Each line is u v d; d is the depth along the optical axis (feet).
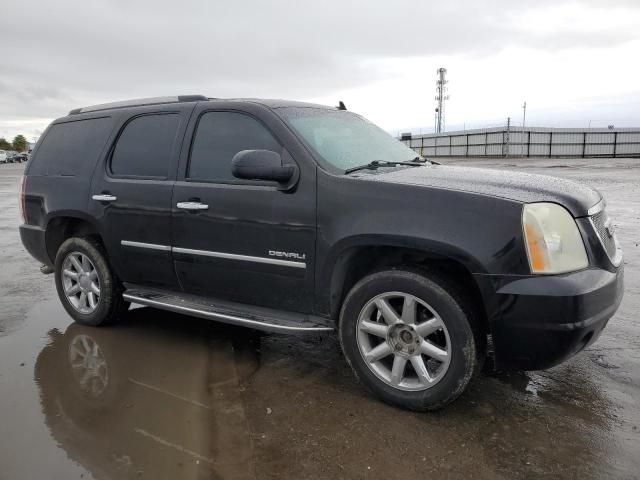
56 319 16.10
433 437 9.42
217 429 9.75
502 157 152.35
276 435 9.55
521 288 9.09
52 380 11.88
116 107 15.15
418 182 10.29
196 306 13.01
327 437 9.46
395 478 8.30
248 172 10.85
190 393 11.18
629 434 9.41
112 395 11.12
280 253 11.39
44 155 16.40
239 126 12.47
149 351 13.51
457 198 9.66
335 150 11.93
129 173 14.07
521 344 9.36
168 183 13.12
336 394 11.09
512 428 9.66
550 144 152.35
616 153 154.20
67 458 8.92
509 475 8.34
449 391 9.80
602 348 13.09
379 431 9.64
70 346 13.91
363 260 11.10
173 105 13.84
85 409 10.55
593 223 10.03
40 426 9.94
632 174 67.56
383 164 12.31
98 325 15.28
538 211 9.34
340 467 8.59
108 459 8.87
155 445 9.27
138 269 14.03
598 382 11.38
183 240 12.87
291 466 8.64
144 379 11.89
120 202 13.92
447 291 9.65
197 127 13.12
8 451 9.14
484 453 8.91
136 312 16.69
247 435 9.54
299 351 13.39
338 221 10.59
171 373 12.19
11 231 32.83
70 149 15.70
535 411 10.24
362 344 10.70
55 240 16.28
